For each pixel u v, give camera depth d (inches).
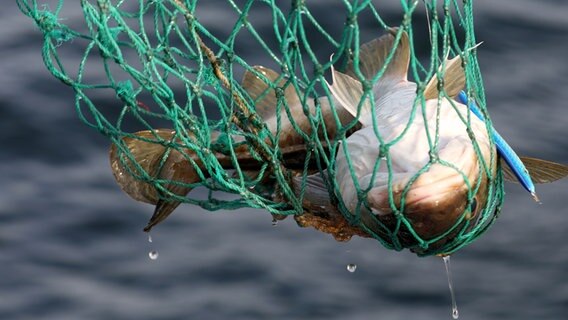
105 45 311.3
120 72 726.5
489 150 328.5
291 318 612.1
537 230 680.4
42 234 653.9
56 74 318.3
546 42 828.6
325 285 635.5
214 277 636.1
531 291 637.3
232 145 334.3
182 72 332.2
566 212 692.1
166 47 324.5
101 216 667.4
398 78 401.4
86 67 735.1
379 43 416.2
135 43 306.5
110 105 709.9
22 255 640.4
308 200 356.8
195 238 661.3
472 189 315.6
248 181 359.9
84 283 627.8
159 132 363.9
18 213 665.6
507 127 741.9
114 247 651.5
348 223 349.1
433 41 311.6
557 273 649.0
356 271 647.1
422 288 639.1
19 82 748.0
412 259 661.9
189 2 334.0
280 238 668.1
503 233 679.1
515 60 805.9
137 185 362.6
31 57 771.4
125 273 636.1
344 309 621.0
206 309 613.6
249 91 388.2
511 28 839.1
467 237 330.6
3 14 818.2
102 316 605.3
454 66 345.4
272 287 631.8
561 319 618.5
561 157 716.7
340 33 740.7
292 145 384.2
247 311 614.2
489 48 815.1
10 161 698.8
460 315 623.2
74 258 642.2
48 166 698.2
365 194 315.9
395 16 770.2
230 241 660.1
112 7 300.5
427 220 311.9
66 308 609.9
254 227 674.2
